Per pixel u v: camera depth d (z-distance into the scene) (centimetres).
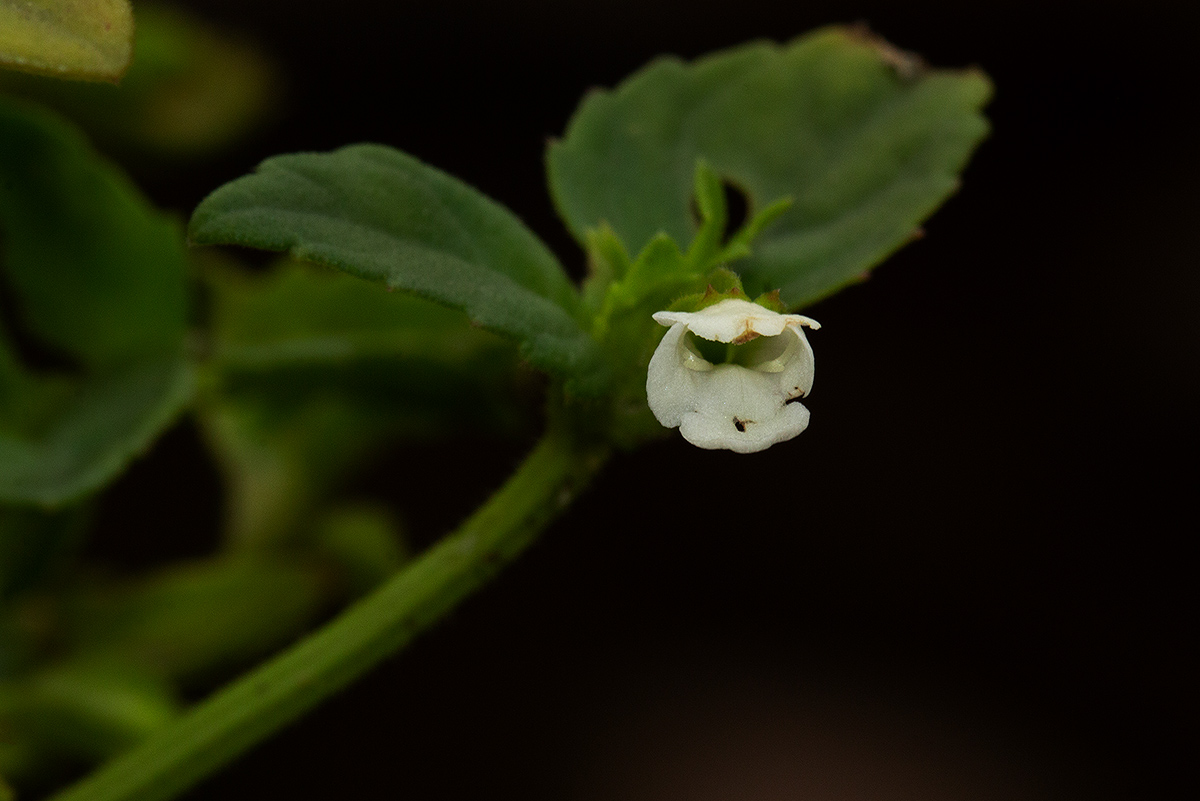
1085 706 21
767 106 18
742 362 16
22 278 19
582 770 21
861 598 22
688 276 17
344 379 20
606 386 17
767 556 22
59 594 20
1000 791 21
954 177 18
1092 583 22
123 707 19
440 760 21
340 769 21
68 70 16
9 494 18
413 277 16
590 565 22
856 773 21
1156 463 22
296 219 16
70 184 19
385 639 17
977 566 22
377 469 22
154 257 19
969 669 21
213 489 21
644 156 18
